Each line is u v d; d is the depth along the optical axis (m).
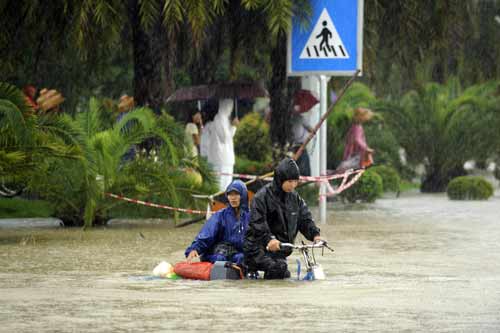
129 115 62.75
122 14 67.31
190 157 64.75
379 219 70.44
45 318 27.33
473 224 66.25
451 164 110.25
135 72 73.44
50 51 77.12
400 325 26.17
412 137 110.12
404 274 39.41
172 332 25.22
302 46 67.19
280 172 37.72
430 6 82.94
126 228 61.00
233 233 39.25
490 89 112.50
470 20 92.19
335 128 99.88
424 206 85.56
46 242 52.47
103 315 27.83
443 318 27.33
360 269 41.22
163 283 35.97
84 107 99.31
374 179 90.25
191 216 65.62
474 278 37.97
